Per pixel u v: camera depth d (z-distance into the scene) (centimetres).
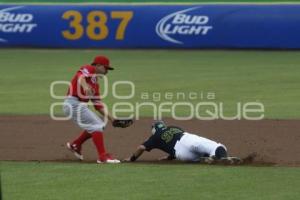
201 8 9181
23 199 2606
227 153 3531
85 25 9469
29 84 6550
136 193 2686
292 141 3878
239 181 2870
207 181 2873
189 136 3259
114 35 9406
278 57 8338
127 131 4244
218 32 9094
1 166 3250
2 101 5591
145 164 3266
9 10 9681
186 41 9219
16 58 8650
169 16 9269
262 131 4203
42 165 3269
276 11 8925
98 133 3319
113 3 9550
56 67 7750
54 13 9550
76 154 3422
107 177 2967
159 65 7831
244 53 8788
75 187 2791
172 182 2861
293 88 6097
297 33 8831
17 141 3972
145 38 9338
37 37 9569
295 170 3097
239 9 9044
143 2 9894
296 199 2588
